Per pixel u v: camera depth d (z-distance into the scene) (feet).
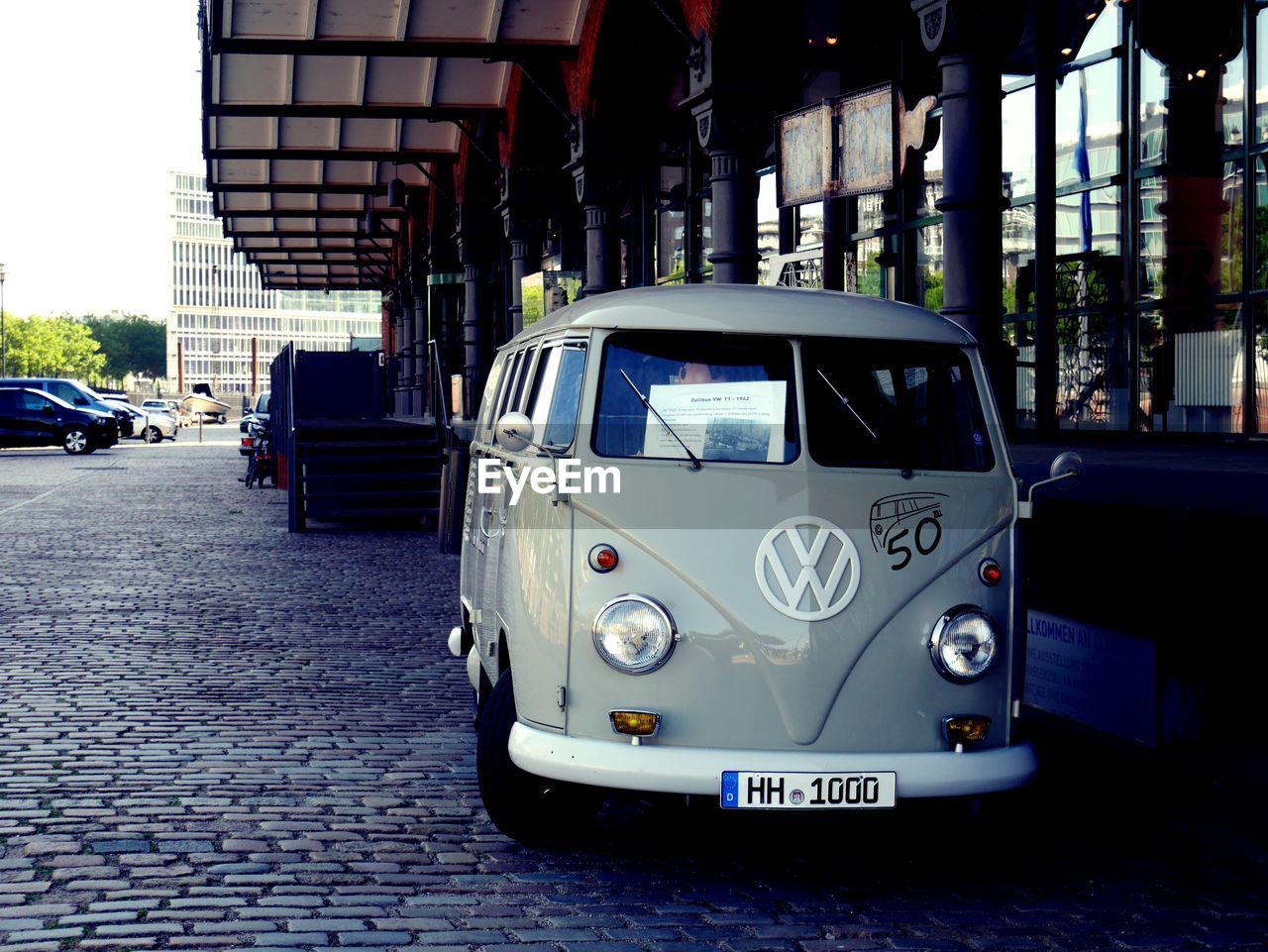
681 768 15.52
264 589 42.06
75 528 61.46
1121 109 45.37
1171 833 18.88
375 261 161.79
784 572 15.94
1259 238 40.47
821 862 17.51
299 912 14.99
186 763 21.57
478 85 81.87
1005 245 51.39
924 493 16.49
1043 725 23.80
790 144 49.14
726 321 17.11
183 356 575.79
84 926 14.43
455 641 24.64
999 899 16.16
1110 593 22.22
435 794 20.06
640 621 15.79
